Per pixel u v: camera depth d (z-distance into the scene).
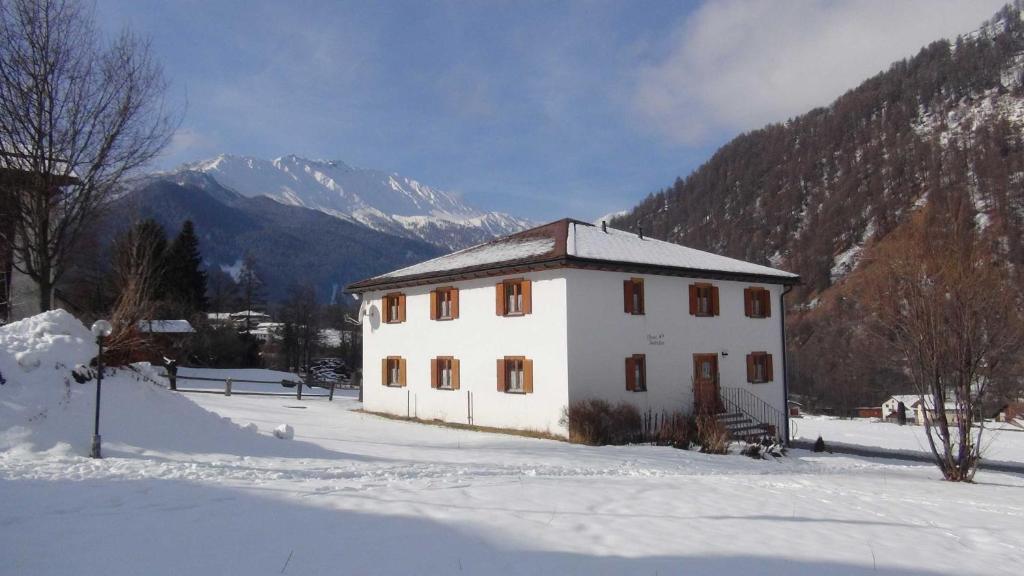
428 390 25.61
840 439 30.62
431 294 25.80
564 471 13.35
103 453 11.52
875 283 26.70
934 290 16.52
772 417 26.50
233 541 6.50
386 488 9.44
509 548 6.61
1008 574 6.65
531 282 22.02
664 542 7.11
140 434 12.50
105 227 18.72
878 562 6.80
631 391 22.17
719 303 25.42
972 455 15.93
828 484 13.41
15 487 8.33
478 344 23.70
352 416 25.78
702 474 14.52
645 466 15.16
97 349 14.03
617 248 23.77
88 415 12.36
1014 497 12.63
